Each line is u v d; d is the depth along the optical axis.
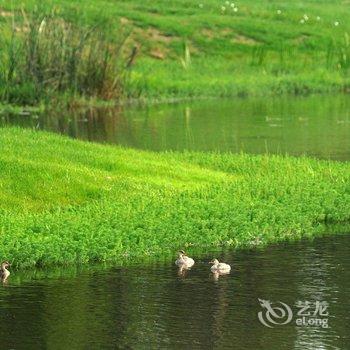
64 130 48.19
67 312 22.39
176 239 27.50
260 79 68.75
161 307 22.70
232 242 27.97
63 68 57.19
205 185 33.41
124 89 60.62
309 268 25.52
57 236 26.53
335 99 64.19
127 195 31.12
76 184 31.31
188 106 59.41
